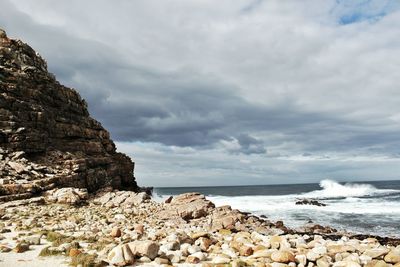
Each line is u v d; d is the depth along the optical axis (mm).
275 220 39062
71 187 37344
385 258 12922
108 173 49312
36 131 42719
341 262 12133
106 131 58219
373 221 38656
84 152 49188
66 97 53281
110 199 35844
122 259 11148
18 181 33344
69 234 17219
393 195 85000
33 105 44688
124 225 22125
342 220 39438
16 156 38000
